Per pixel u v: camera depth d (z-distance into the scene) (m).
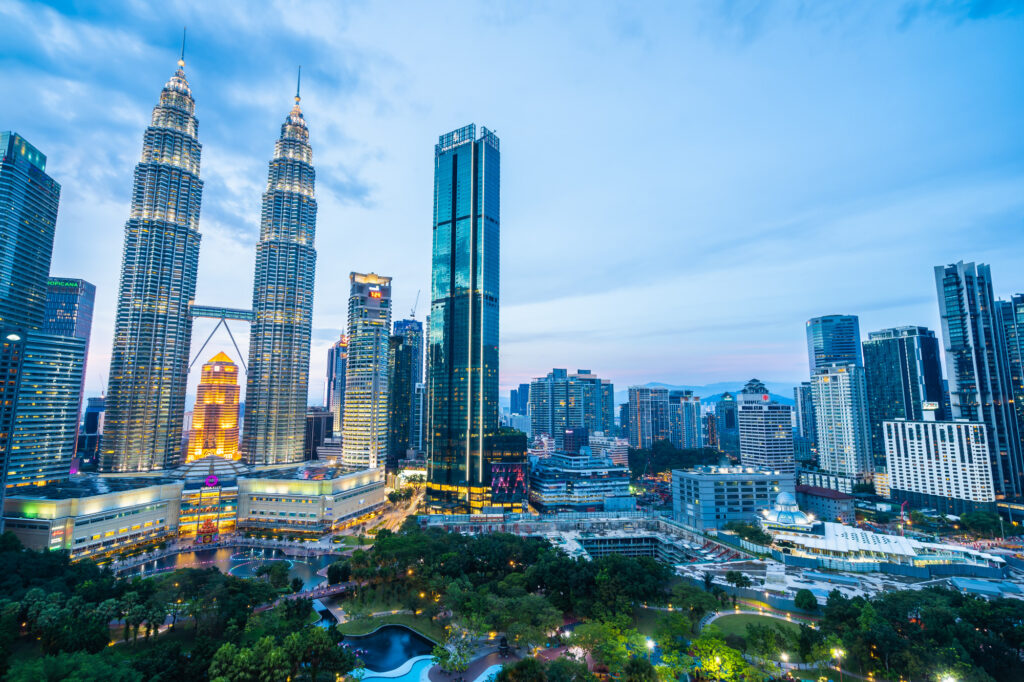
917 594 162.88
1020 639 141.12
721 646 130.62
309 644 132.38
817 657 134.25
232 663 121.12
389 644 164.62
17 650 142.50
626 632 146.12
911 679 131.00
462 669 138.88
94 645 131.38
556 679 119.62
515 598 167.38
